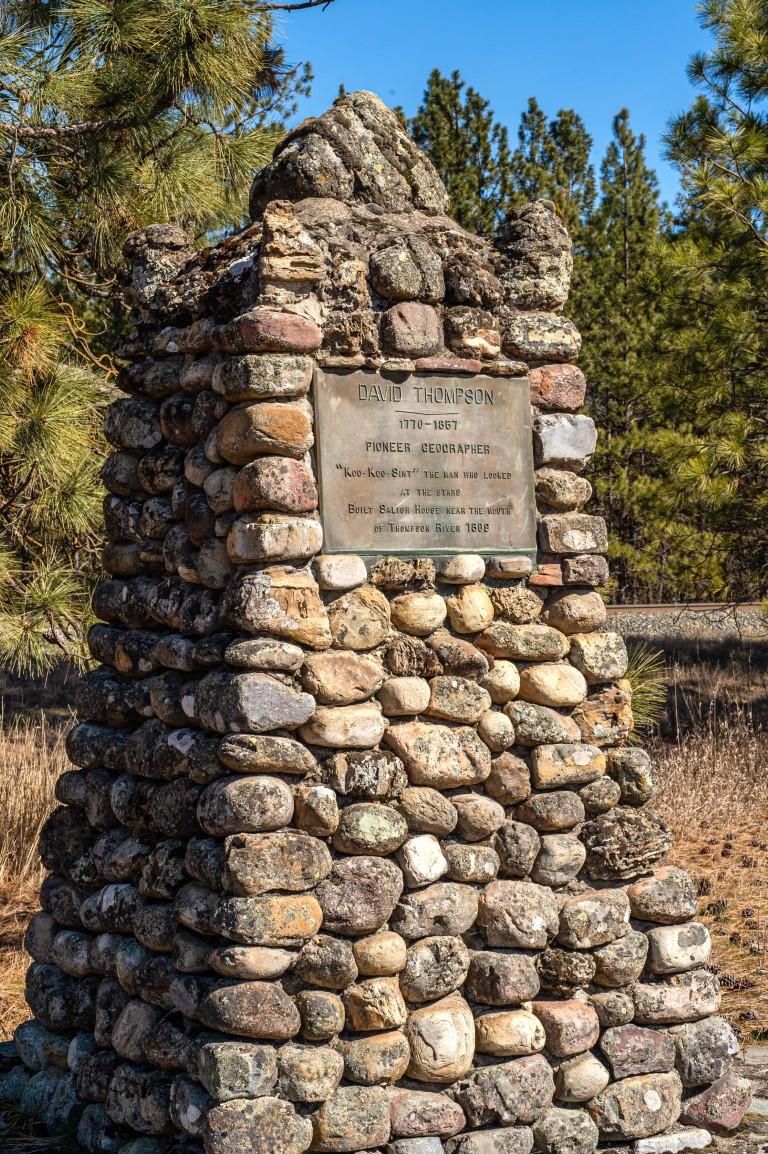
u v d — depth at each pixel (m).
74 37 6.46
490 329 4.23
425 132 19.30
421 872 3.81
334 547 3.85
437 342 4.11
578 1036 3.92
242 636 3.78
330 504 3.87
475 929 3.96
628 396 20.61
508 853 4.00
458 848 3.92
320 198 4.18
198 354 4.24
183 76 6.52
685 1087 4.11
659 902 4.13
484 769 4.00
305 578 3.78
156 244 4.60
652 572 19.72
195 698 3.90
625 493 18.70
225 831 3.62
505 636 4.10
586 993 4.04
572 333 4.37
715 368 10.49
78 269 7.54
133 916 4.02
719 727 10.54
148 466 4.40
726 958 5.93
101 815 4.30
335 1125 3.53
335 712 3.74
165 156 7.14
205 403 4.11
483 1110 3.78
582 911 4.03
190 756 3.85
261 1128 3.41
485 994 3.88
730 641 16.73
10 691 13.84
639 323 20.20
